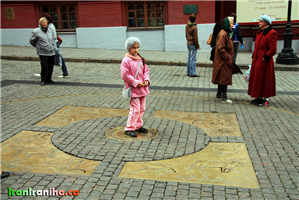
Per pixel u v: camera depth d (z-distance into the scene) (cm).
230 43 648
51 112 599
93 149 427
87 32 1484
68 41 1527
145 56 1278
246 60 1191
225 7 1507
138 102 462
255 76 629
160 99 696
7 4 1518
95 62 1200
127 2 1441
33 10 1505
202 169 371
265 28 616
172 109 621
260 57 623
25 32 1531
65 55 1284
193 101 681
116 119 558
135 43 431
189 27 924
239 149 429
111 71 1034
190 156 406
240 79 931
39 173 363
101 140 459
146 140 460
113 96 723
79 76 955
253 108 629
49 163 388
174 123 538
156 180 345
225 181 343
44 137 473
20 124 530
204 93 752
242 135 482
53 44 827
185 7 1372
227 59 646
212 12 1360
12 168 375
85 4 1457
